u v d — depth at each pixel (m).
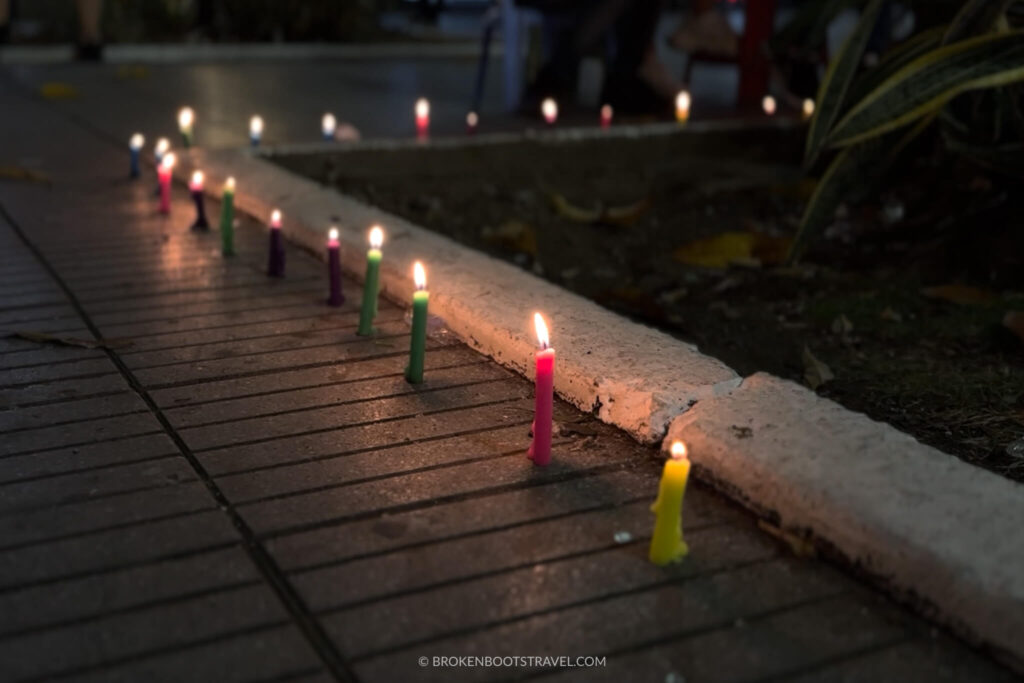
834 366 1.59
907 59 1.90
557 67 3.44
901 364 1.59
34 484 1.25
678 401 1.34
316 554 1.16
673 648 1.07
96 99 3.74
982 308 1.75
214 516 1.21
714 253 2.03
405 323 1.64
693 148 2.92
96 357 1.52
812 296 1.86
